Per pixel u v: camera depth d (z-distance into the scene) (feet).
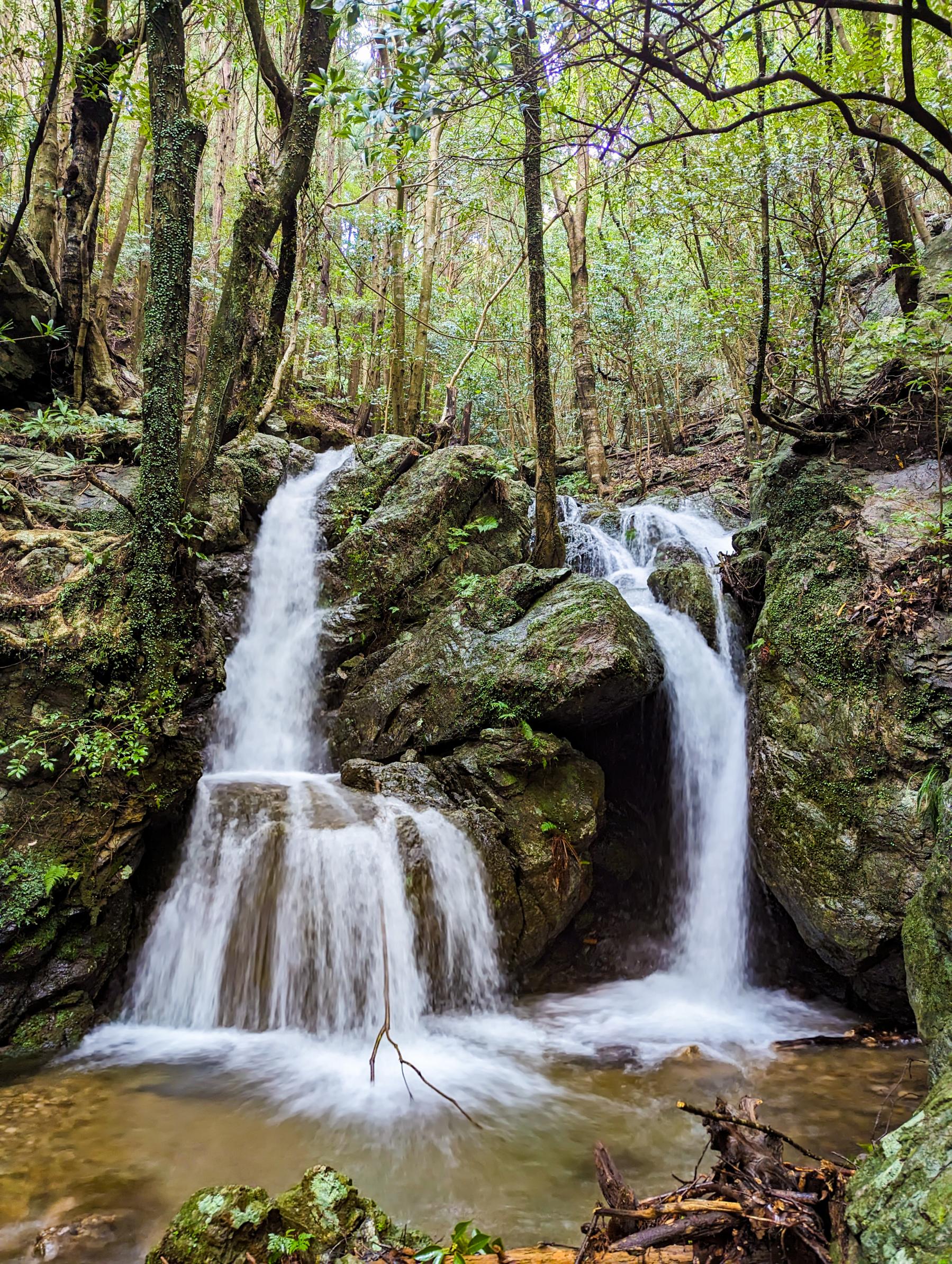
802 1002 20.54
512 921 20.81
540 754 22.07
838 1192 7.17
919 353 20.83
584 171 41.55
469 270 63.67
